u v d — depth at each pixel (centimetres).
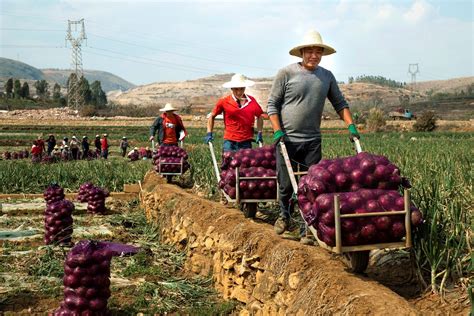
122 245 929
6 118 9606
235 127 923
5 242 986
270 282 553
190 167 1485
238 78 910
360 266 475
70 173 1900
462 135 5184
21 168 1909
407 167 834
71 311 594
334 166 495
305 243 575
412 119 8912
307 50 610
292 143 627
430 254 455
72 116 10681
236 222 738
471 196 641
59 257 854
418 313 387
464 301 424
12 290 698
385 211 460
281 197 634
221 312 632
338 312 422
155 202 1189
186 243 903
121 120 8956
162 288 713
